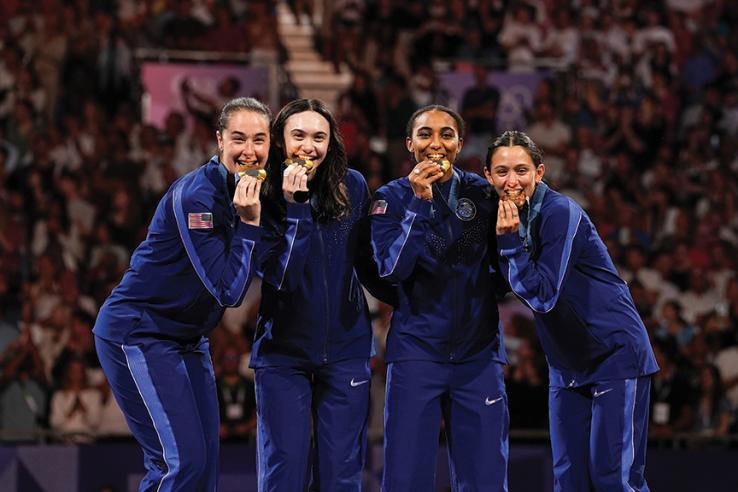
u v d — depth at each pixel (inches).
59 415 1115.3
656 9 1753.2
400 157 1526.8
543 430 1061.8
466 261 632.4
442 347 630.5
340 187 625.9
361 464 639.8
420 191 613.9
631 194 1496.1
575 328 648.4
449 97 1573.6
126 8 1670.8
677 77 1684.3
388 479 631.8
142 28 1644.9
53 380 1143.0
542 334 663.8
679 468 1000.2
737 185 1528.1
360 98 1565.0
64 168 1466.5
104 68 1590.8
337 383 632.4
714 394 1132.5
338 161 626.2
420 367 629.6
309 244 619.2
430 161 619.2
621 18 1724.9
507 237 613.9
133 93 1584.6
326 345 628.1
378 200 636.1
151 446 624.1
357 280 642.2
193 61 1617.9
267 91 1555.1
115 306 621.3
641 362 647.1
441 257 629.0
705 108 1626.5
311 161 609.9
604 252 654.5
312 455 650.8
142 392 613.3
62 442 1109.1
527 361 1109.7
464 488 638.5
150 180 1460.4
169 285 613.9
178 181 619.5
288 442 626.2
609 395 644.7
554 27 1705.2
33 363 1133.1
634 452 644.1
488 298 640.4
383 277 623.5
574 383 658.8
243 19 1697.8
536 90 1584.6
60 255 1296.8
